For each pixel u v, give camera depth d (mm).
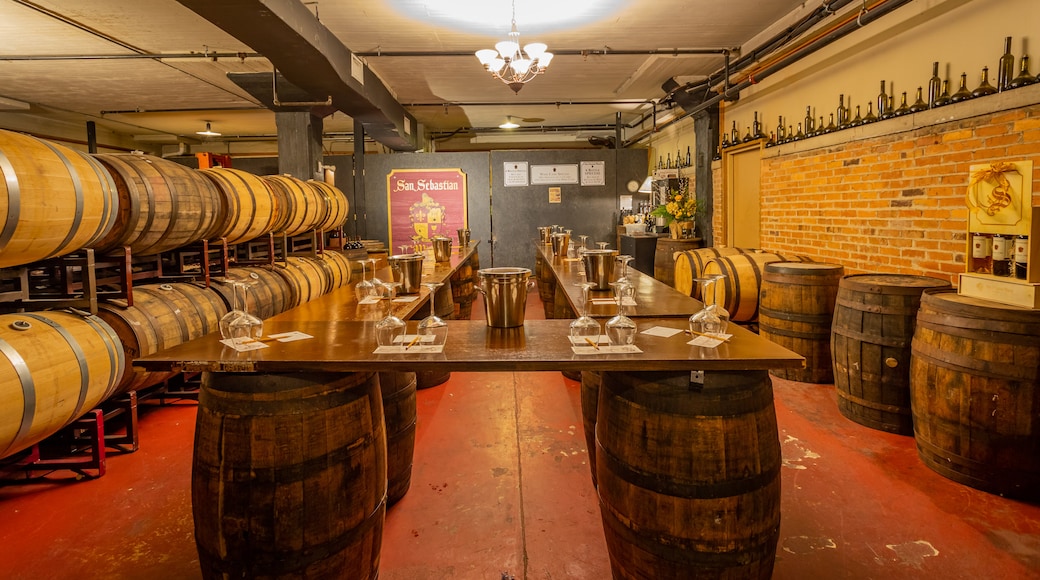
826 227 4879
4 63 6586
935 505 2438
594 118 11625
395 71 7234
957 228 3467
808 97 5246
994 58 3250
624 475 1740
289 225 5180
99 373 2736
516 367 1672
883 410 3205
